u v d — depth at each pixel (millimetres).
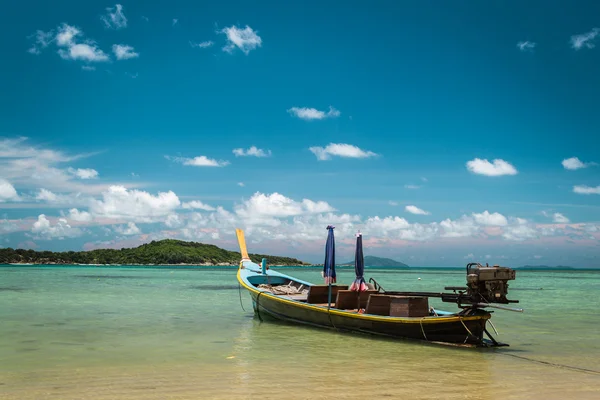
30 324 20203
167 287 49562
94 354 13969
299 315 19375
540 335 18469
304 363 12867
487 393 10062
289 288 24375
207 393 9766
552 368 12625
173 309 26766
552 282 79625
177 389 10078
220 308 27531
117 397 9430
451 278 93875
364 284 17891
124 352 14297
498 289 14273
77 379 10930
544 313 26750
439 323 15016
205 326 19891
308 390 10078
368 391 10055
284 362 12984
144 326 19812
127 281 63469
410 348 15008
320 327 18656
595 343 16641
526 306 31500
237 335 17547
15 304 28891
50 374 11422
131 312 25094
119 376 11242
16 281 58938
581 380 11359
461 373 11898
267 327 19562
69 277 75188
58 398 9344
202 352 14375
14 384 10438
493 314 26062
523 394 10047
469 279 14445
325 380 10984
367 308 16969
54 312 24734
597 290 52750
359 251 18031
